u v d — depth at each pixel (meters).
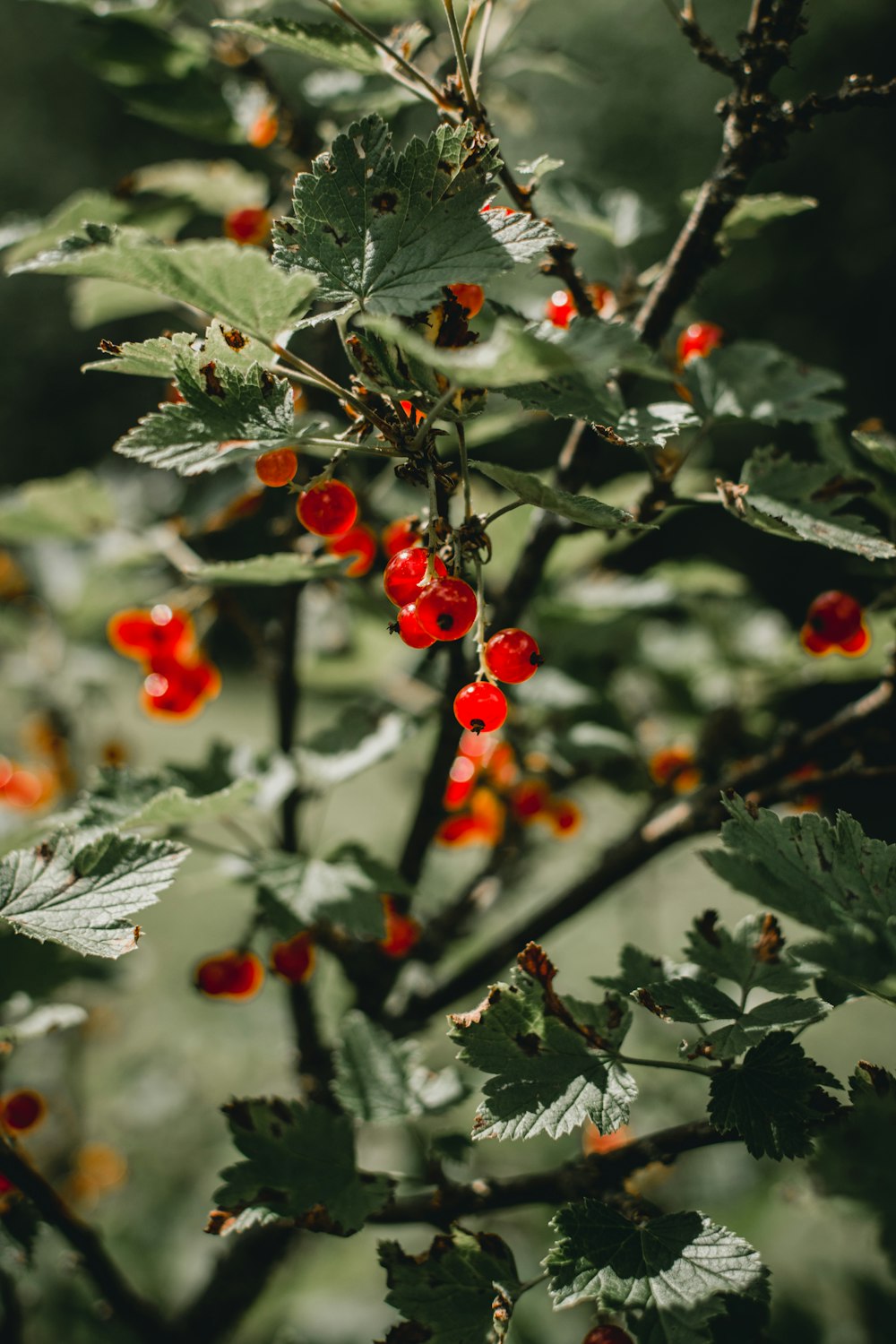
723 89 1.79
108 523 0.45
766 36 0.31
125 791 0.37
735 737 0.45
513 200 0.31
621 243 0.37
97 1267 0.36
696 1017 0.28
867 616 0.39
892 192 1.68
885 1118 0.27
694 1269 0.27
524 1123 0.27
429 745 0.65
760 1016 0.28
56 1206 0.33
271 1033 0.75
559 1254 0.27
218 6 0.41
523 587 0.35
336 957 0.38
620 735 0.45
